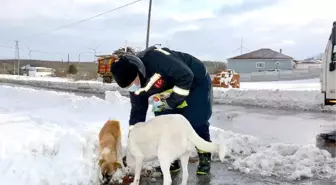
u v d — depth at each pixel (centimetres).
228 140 668
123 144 588
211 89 522
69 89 2712
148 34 2686
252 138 703
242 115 1235
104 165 472
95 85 2756
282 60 5906
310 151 605
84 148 529
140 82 455
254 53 6231
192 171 541
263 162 557
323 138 819
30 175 447
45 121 753
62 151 509
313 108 1398
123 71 433
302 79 4488
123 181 495
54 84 3197
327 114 1262
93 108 973
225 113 1292
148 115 882
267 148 661
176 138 433
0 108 977
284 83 3612
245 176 519
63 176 458
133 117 514
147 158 465
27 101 1160
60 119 794
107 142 499
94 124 740
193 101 504
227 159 606
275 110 1385
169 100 474
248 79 4591
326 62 1007
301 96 1545
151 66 457
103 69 3191
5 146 525
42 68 7219
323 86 1018
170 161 434
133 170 524
